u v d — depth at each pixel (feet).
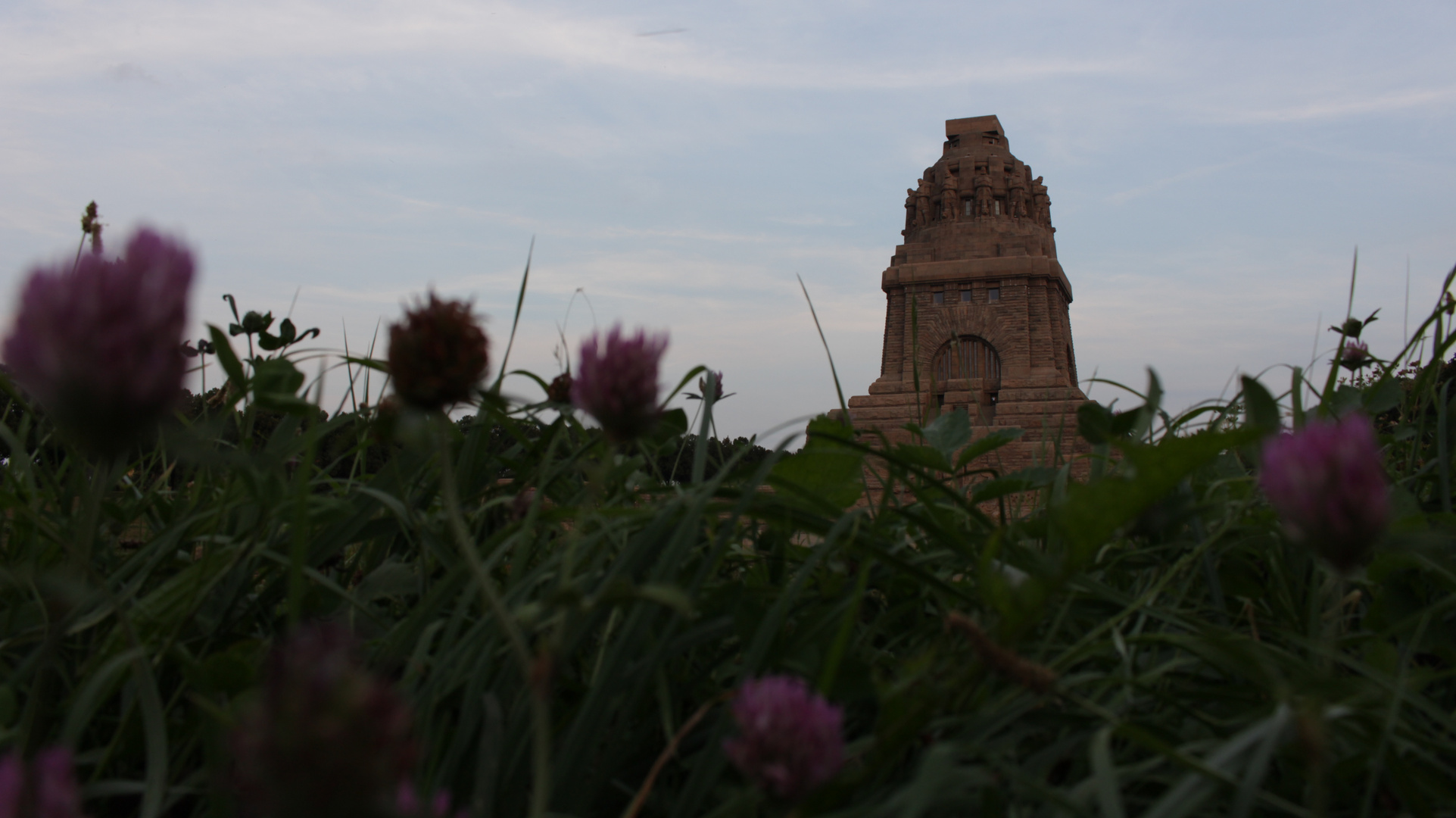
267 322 8.11
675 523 5.19
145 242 2.52
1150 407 6.63
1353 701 4.11
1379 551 5.68
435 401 3.77
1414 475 7.53
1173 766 4.39
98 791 3.85
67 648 5.57
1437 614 5.56
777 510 5.37
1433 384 8.02
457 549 6.35
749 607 4.90
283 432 6.15
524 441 7.58
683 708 5.26
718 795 4.26
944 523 6.23
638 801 3.71
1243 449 6.85
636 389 3.69
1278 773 4.68
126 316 2.40
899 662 5.51
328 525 6.42
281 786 1.89
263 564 6.39
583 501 6.73
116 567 6.37
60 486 7.04
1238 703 5.00
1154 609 5.43
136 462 7.82
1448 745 4.05
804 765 3.07
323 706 1.92
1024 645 5.38
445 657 4.64
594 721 4.02
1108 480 3.98
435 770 4.32
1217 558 6.42
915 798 3.02
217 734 3.78
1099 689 4.87
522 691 4.40
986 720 4.44
